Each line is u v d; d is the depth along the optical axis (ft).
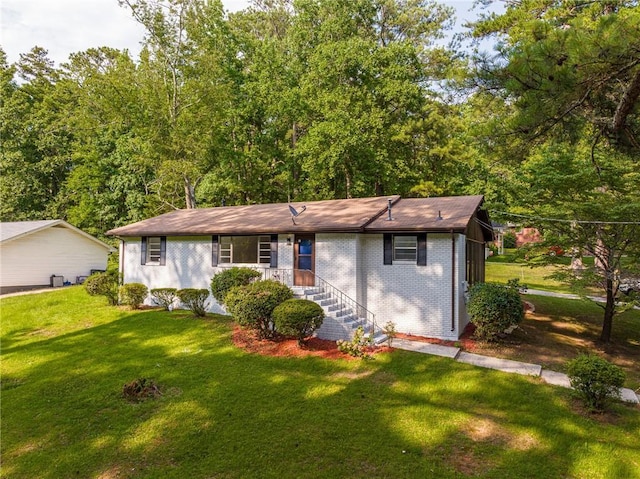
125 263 59.98
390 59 86.33
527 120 25.73
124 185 103.19
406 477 18.75
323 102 85.81
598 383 24.91
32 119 111.96
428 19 104.01
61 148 114.62
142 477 18.83
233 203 102.01
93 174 104.47
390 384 28.89
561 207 40.16
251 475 18.86
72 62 98.53
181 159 83.66
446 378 29.89
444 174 90.99
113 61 102.53
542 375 31.17
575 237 41.50
